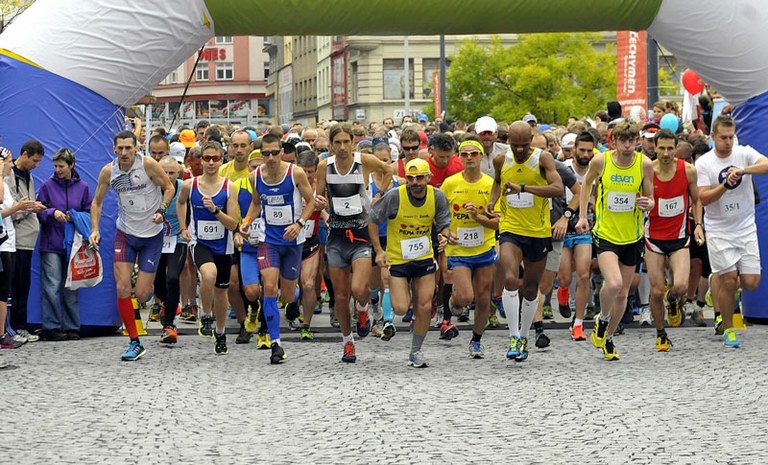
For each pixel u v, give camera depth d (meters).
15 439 14.49
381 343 23.58
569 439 14.23
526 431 14.74
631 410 16.11
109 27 24.88
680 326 25.77
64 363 21.00
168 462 13.16
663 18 25.86
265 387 18.30
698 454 13.30
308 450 13.73
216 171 21.84
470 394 17.48
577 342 23.27
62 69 24.81
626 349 22.20
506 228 20.42
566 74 93.75
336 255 20.45
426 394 17.52
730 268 22.23
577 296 23.56
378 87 124.00
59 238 24.25
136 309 25.19
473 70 95.00
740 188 22.27
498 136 27.69
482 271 20.84
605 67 92.88
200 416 15.94
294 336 25.03
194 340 24.28
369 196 22.00
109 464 13.09
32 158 23.45
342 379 19.02
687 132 32.88
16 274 23.72
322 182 20.80
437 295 26.08
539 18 25.48
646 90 51.38
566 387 18.03
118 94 25.28
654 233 21.83
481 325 21.28
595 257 26.48
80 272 23.98
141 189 21.48
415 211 19.52
